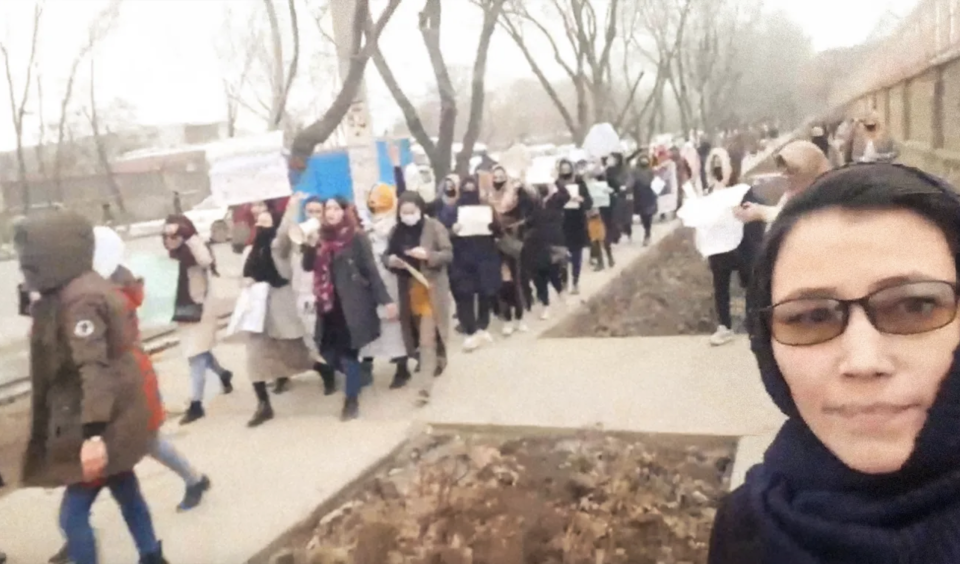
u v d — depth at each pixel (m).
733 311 3.33
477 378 3.43
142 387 2.04
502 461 2.70
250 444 2.92
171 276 3.13
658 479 2.45
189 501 2.54
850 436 0.76
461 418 3.04
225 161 3.18
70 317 1.90
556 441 2.75
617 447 2.64
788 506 0.85
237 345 4.14
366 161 3.50
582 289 4.39
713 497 2.35
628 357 3.34
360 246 3.36
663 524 2.26
